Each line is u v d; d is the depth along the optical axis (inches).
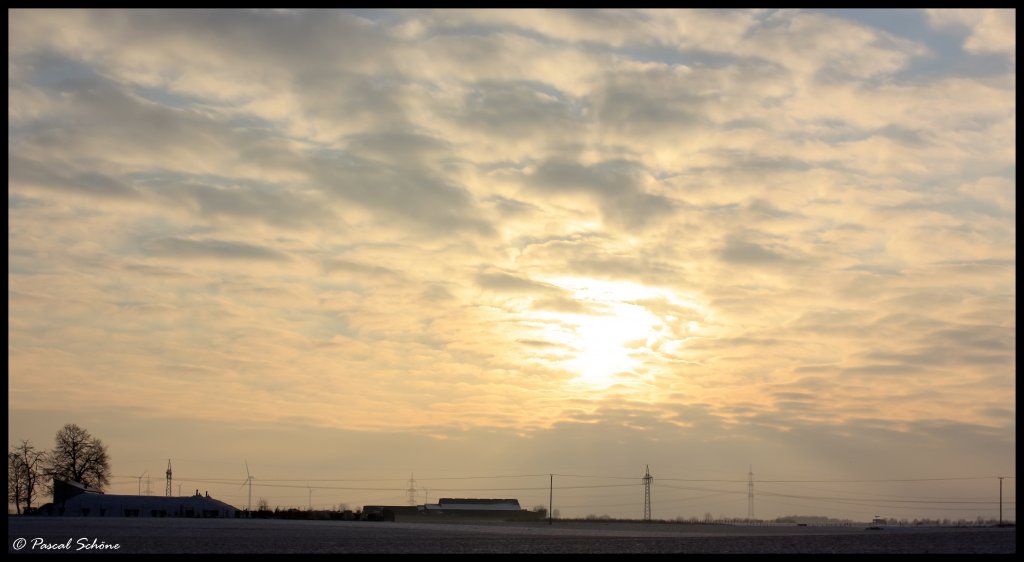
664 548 4384.8
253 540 4790.8
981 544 4722.0
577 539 5231.3
